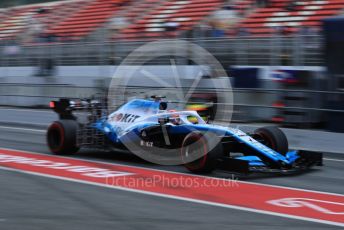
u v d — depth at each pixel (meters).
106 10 31.70
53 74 19.97
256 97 15.57
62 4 35.25
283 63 15.73
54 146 11.77
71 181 8.75
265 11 24.78
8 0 37.44
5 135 16.02
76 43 19.14
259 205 7.16
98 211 6.68
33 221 6.15
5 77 21.56
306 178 9.37
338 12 22.81
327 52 14.63
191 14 27.45
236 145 9.68
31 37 32.19
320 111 14.09
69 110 11.92
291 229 5.94
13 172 9.59
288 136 13.58
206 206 7.05
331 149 12.52
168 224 6.08
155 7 29.78
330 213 6.75
